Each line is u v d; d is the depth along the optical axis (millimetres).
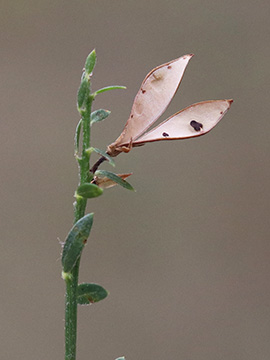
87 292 183
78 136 180
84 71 179
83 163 179
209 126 184
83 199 179
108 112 182
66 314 181
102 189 177
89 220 176
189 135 183
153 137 183
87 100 179
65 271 179
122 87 179
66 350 181
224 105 184
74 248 177
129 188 179
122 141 184
